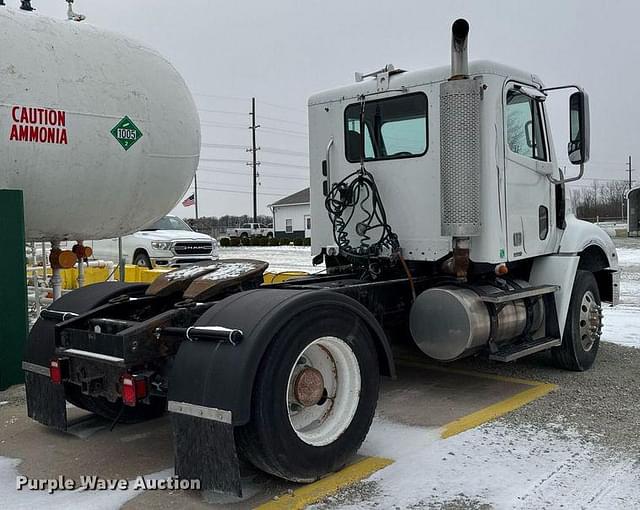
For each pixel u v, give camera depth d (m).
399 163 5.46
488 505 3.26
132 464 3.90
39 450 4.16
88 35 6.05
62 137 5.64
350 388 3.77
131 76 6.18
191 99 6.81
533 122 5.73
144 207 6.54
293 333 3.39
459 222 4.88
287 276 6.36
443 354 4.95
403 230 5.45
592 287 6.10
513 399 5.11
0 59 5.32
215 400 3.18
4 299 5.52
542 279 5.75
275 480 3.57
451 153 4.88
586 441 4.14
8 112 5.30
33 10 5.95
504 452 3.96
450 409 4.88
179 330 3.59
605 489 3.42
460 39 4.81
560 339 5.64
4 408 5.07
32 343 4.43
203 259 16.17
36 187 5.65
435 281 5.48
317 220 6.12
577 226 6.20
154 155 6.32
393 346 6.96
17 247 5.53
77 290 4.69
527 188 5.55
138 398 3.56
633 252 23.03
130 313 4.34
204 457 3.25
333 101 5.93
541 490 3.42
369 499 3.34
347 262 5.98
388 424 4.53
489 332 4.99
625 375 5.85
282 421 3.32
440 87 4.93
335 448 3.60
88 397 4.44
